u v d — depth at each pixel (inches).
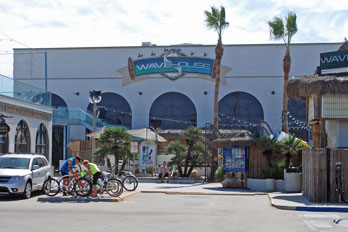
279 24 1480.1
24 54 2091.5
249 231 403.9
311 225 442.0
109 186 698.2
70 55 2080.5
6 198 684.7
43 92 1243.8
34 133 1166.3
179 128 2003.0
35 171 711.1
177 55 2028.8
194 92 2010.3
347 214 535.5
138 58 2052.2
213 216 508.1
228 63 2005.4
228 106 1994.3
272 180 870.4
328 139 975.6
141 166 1219.2
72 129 1934.1
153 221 460.8
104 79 2060.8
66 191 689.0
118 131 1187.3
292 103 1956.2
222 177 1087.6
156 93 2030.0
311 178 635.5
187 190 864.3
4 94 1024.2
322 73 829.2
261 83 1984.5
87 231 395.9
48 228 410.0
